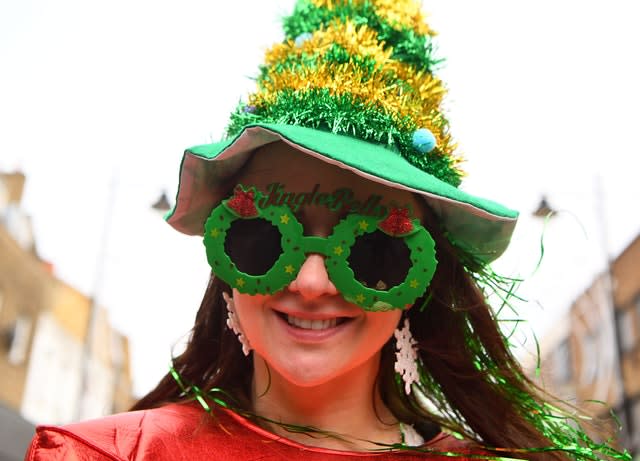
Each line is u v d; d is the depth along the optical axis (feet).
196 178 4.38
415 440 4.73
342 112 4.20
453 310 4.88
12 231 26.30
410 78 4.78
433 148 4.49
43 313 27.94
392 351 4.93
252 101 4.66
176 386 5.06
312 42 4.77
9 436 24.81
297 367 4.00
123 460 3.80
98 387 30.22
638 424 24.27
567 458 4.92
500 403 4.98
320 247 4.00
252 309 4.17
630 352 24.88
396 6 5.15
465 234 4.79
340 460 4.15
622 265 24.14
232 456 4.02
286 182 4.17
